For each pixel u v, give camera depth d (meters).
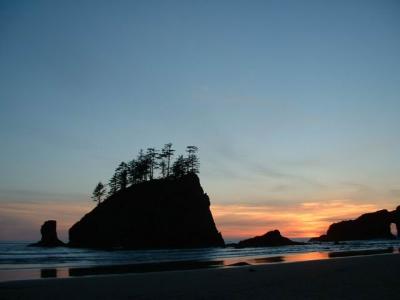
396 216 159.12
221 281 19.84
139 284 18.97
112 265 37.19
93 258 49.22
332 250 71.44
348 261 31.67
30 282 19.86
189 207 98.69
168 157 113.06
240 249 86.44
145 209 94.69
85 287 17.97
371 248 78.00
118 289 17.31
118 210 95.69
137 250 80.88
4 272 28.25
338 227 166.62
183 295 15.40
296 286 17.27
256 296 14.80
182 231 94.25
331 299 13.80
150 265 37.00
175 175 109.94
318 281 18.92
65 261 43.09
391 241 138.88
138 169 108.44
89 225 95.88
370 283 17.97
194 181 104.56
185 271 25.28
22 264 37.34
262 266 28.30
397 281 18.61
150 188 99.38
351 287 16.72
